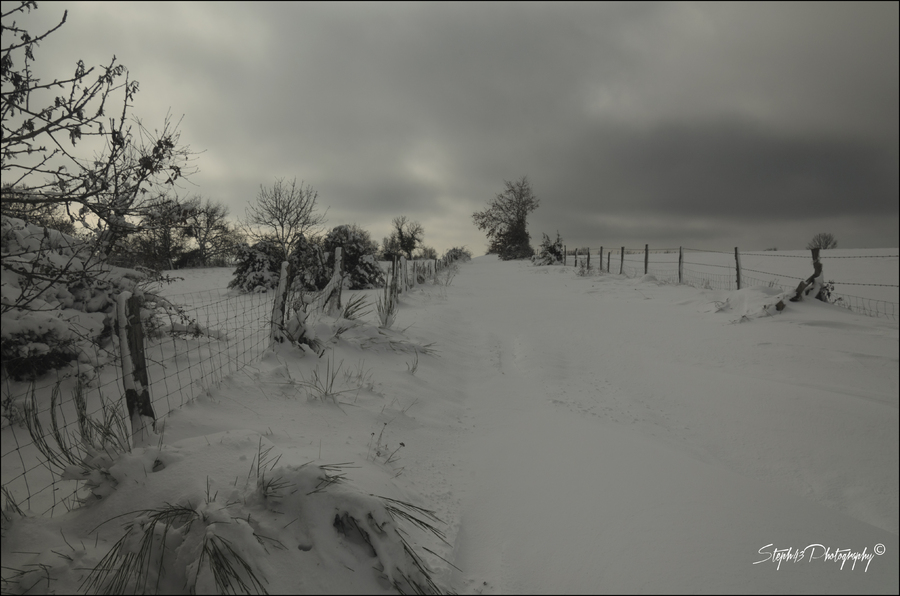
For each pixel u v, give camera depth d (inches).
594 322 444.1
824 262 883.4
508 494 139.3
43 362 162.6
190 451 113.0
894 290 612.1
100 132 130.4
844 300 554.9
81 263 179.0
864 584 99.4
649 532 114.0
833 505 177.0
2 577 82.8
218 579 83.1
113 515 99.0
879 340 358.3
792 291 465.1
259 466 105.3
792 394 264.8
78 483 116.2
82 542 93.0
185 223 172.7
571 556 108.6
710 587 95.4
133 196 149.5
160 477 105.2
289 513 99.3
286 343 229.3
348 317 318.7
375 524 98.6
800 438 221.9
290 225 892.0
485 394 245.1
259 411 159.9
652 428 226.7
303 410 168.6
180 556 88.0
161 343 219.9
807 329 391.2
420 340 315.9
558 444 173.3
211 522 90.9
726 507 125.8
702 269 886.4
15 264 137.8
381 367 243.1
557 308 518.0
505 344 367.9
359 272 619.2
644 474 144.5
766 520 121.7
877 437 219.1
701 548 107.7
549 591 98.6
